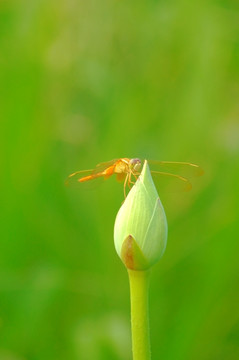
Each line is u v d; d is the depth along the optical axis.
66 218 2.42
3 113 2.49
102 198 2.42
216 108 2.62
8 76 2.55
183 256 2.30
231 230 2.26
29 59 2.61
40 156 2.47
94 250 2.38
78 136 2.60
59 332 2.20
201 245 2.30
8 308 2.23
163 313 2.20
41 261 2.36
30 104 2.53
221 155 2.52
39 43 2.64
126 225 1.44
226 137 2.55
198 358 2.12
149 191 1.44
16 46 2.63
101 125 2.62
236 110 2.62
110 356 2.07
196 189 2.47
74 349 2.10
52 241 2.39
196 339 2.14
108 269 2.35
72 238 2.41
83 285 2.30
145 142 2.54
